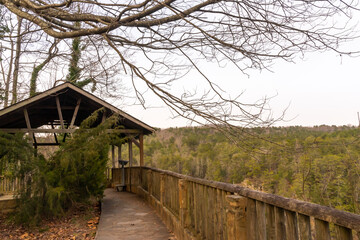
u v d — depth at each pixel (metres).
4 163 7.65
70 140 8.59
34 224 7.00
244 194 2.64
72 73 15.65
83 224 7.38
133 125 13.38
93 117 9.11
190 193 4.82
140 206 9.20
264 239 2.36
